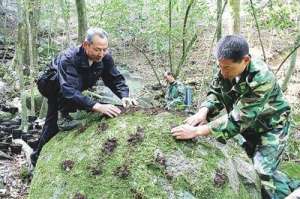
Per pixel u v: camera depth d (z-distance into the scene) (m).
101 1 10.39
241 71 2.90
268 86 2.90
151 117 3.08
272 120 3.13
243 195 2.83
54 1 12.50
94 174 2.79
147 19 8.70
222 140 2.92
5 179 4.88
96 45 3.61
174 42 7.57
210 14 8.09
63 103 3.82
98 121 3.25
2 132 6.61
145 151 2.79
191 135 2.86
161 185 2.66
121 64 13.25
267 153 3.14
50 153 3.29
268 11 6.14
